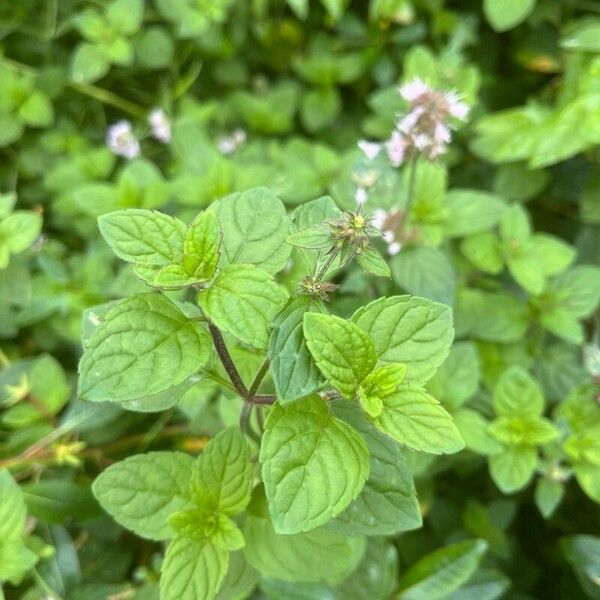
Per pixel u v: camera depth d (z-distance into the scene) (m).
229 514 0.17
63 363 0.33
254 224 0.16
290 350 0.14
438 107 0.23
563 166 0.35
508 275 0.32
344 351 0.14
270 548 0.18
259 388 0.19
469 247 0.29
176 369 0.14
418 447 0.14
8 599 0.26
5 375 0.29
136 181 0.31
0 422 0.29
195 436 0.27
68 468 0.27
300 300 0.14
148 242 0.15
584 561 0.25
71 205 0.34
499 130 0.33
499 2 0.33
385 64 0.39
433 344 0.15
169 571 0.16
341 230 0.14
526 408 0.25
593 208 0.32
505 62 0.40
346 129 0.39
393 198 0.27
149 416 0.30
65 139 0.37
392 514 0.16
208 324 0.15
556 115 0.31
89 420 0.26
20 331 0.33
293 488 0.14
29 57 0.39
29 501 0.24
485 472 0.30
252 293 0.14
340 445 0.14
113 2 0.37
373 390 0.15
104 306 0.18
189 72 0.41
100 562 0.27
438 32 0.39
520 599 0.28
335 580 0.21
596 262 0.33
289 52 0.41
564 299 0.29
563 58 0.37
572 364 0.29
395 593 0.24
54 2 0.38
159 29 0.38
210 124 0.40
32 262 0.33
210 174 0.31
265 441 0.14
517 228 0.29
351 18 0.40
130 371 0.14
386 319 0.15
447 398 0.24
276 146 0.35
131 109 0.40
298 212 0.17
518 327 0.29
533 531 0.31
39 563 0.25
